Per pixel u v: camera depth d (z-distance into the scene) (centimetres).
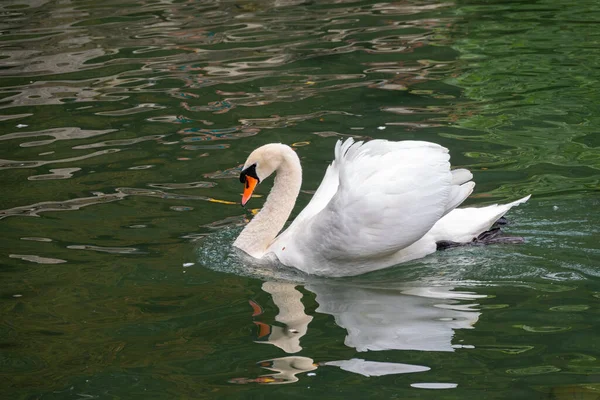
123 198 1009
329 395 606
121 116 1274
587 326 695
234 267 861
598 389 600
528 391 601
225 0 1966
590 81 1338
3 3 1995
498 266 827
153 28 1744
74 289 798
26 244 896
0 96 1370
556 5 1809
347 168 856
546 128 1167
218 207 991
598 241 861
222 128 1212
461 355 656
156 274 831
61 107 1319
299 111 1265
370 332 703
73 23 1800
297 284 825
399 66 1449
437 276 823
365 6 1862
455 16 1755
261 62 1499
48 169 1097
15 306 766
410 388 611
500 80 1362
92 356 677
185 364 660
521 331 691
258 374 639
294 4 1911
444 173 834
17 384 637
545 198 960
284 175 910
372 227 823
